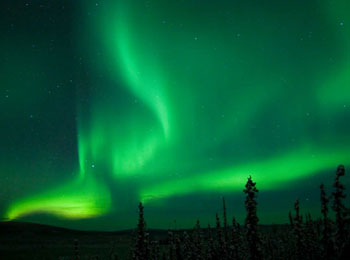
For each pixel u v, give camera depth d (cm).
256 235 3747
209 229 6250
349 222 2744
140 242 4806
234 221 6078
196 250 5806
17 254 11475
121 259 7738
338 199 2828
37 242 17025
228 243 5994
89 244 16150
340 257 2619
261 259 3688
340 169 2856
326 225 3306
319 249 4731
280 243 6988
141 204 4959
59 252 11988
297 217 4947
